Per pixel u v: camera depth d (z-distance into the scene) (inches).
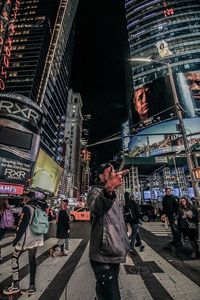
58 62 4717.0
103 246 78.1
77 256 266.2
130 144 3339.1
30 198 172.9
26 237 157.5
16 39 3944.4
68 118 6205.7
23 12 4352.9
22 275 191.3
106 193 74.4
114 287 75.6
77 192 5753.0
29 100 1307.8
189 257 253.9
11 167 1102.4
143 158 1278.3
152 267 213.6
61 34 4972.9
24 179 1144.8
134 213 279.1
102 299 74.3
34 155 1235.2
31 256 161.3
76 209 960.9
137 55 3951.8
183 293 150.3
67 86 5841.5
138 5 4443.9
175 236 327.3
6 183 1056.8
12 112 1205.7
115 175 72.3
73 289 157.9
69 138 5856.3
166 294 148.6
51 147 3976.4
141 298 142.3
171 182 1365.7
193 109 2859.3
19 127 1205.7
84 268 212.5
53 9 4702.3
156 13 4104.3
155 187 1509.6
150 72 3597.4
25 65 3575.3
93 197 81.0
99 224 82.2
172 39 3663.9
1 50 3043.8
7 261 241.0
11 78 3464.6
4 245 339.9
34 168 1272.1
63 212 276.1
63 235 268.7
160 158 1250.6
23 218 159.0
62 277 185.8
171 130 2787.9
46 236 450.6
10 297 144.8
